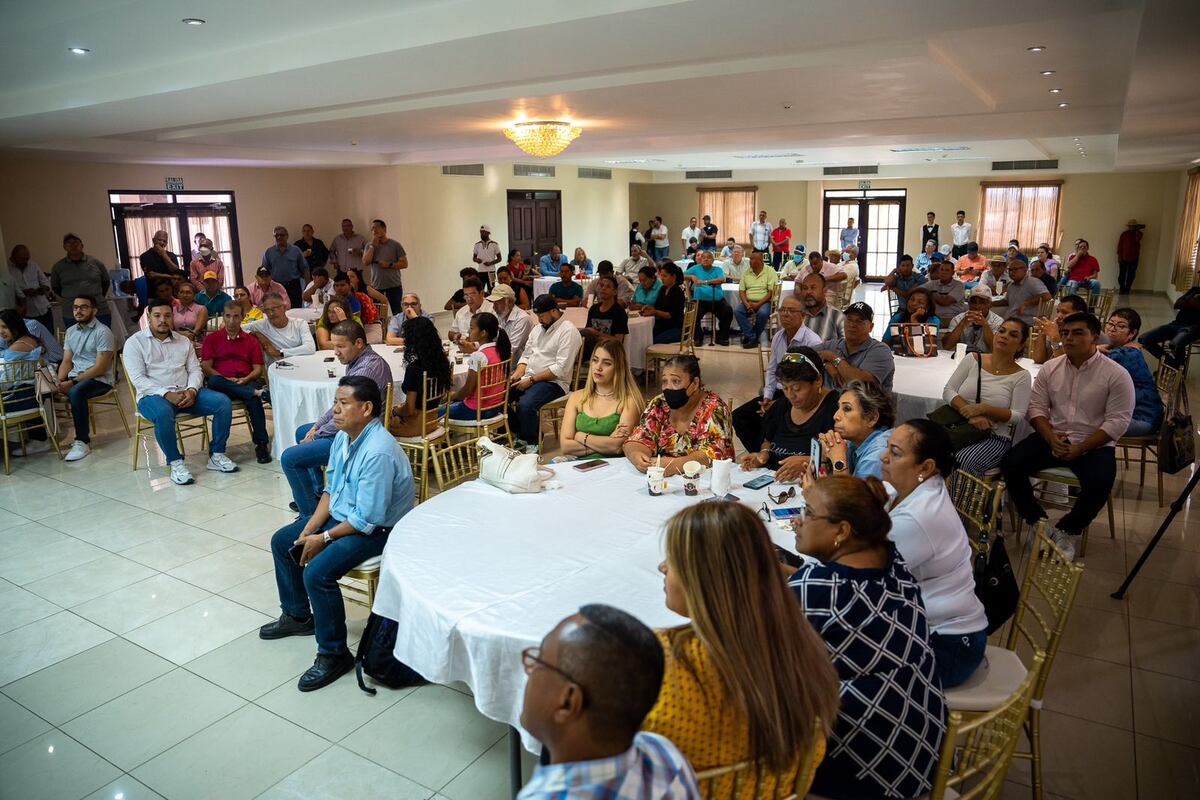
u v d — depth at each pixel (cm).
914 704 175
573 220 1911
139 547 443
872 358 450
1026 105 716
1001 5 351
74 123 689
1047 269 1431
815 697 148
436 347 472
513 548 259
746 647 143
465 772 261
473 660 215
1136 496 500
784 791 153
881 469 283
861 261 2114
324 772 261
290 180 1387
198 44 475
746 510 151
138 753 272
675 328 856
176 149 1005
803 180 2109
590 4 365
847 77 526
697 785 132
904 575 185
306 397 523
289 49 471
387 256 1202
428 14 413
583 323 848
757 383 830
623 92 587
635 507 294
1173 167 1485
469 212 1576
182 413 563
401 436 480
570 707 119
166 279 1050
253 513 491
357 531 307
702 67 518
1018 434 450
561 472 336
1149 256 1805
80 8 383
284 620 346
